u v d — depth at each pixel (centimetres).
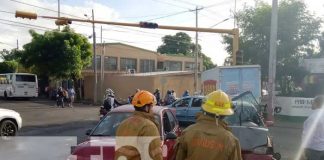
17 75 4247
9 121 1477
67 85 4788
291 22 2900
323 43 2912
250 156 786
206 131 377
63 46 4216
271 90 2159
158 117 765
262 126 847
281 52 2884
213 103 384
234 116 838
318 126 675
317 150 676
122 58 5684
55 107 3328
